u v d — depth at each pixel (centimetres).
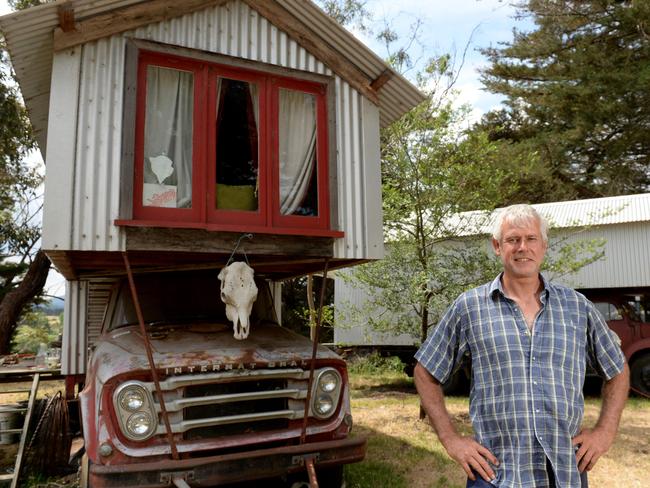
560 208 1334
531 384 237
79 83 434
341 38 524
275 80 505
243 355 403
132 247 428
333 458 388
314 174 515
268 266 587
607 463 564
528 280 251
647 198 1245
